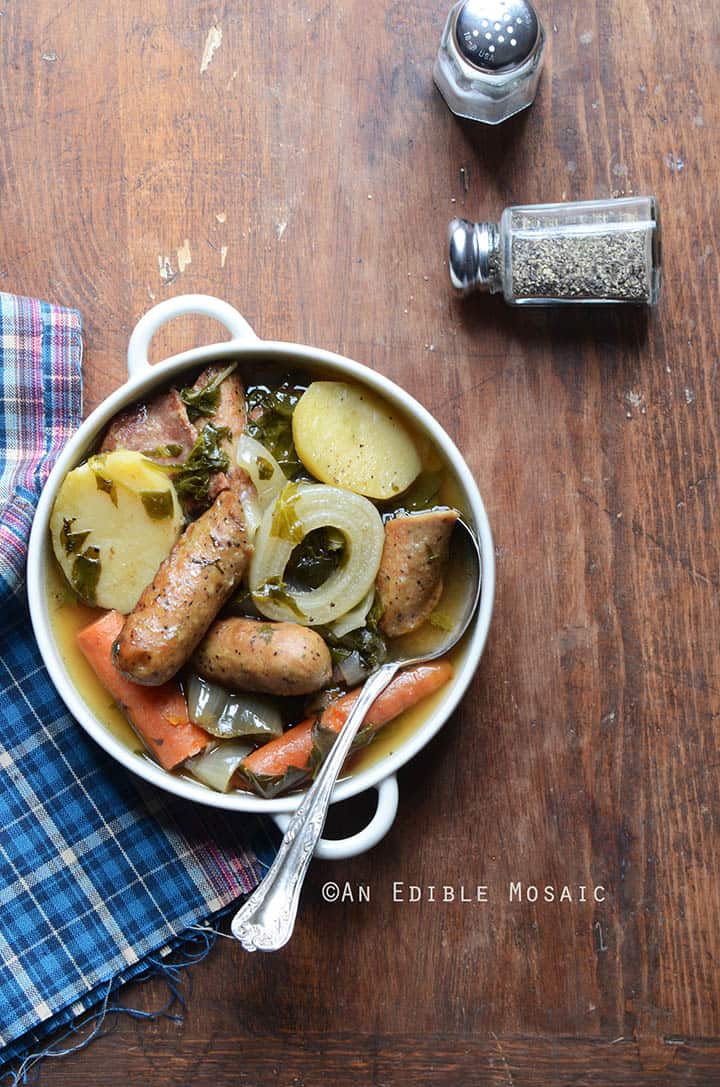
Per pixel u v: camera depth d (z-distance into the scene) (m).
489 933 0.71
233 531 0.63
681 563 0.71
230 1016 0.70
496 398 0.71
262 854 0.70
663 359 0.71
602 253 0.69
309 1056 0.70
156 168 0.71
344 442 0.66
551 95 0.71
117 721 0.67
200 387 0.66
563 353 0.71
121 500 0.65
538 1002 0.70
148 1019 0.70
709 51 0.72
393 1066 0.70
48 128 0.71
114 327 0.71
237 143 0.71
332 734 0.65
